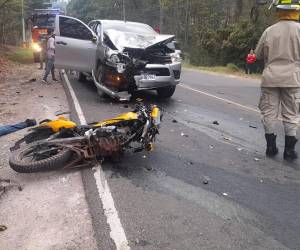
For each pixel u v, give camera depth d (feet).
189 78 61.31
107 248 12.62
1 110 31.35
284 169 19.61
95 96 36.68
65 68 38.68
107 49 33.06
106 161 19.75
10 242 13.10
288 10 19.88
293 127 20.53
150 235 13.33
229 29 110.32
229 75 74.02
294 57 19.92
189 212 14.93
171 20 170.60
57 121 19.47
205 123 28.19
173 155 21.08
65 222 14.17
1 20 122.62
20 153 18.02
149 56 33.14
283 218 14.79
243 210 15.26
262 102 21.22
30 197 16.10
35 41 72.74
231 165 19.93
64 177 17.90
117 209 14.99
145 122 19.06
